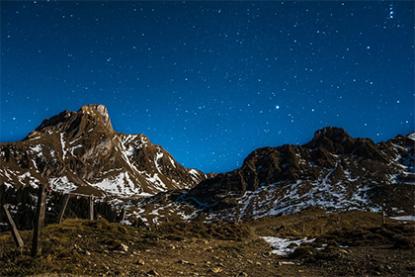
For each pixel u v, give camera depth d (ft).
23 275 46.75
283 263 71.20
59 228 78.74
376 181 598.34
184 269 57.98
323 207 486.79
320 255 74.84
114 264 56.95
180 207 635.25
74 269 50.80
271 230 182.50
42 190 58.08
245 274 55.47
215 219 532.32
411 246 87.40
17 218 314.35
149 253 70.59
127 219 486.38
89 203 98.78
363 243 97.81
